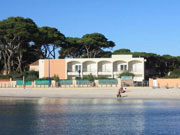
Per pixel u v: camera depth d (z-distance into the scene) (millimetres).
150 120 23703
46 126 21453
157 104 35719
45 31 86500
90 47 99000
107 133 19031
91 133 19062
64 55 106438
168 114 26922
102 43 96250
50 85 66562
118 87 59094
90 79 66125
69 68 79062
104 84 65125
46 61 78750
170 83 63688
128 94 48281
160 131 19547
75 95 49625
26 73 79250
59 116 26141
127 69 77312
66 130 19969
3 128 20828
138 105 34719
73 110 30266
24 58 94750
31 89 58625
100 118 24891
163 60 112438
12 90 57781
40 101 41125
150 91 49656
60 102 39312
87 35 98938
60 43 91688
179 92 48281
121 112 28547
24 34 73438
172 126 21172
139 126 21234
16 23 75438
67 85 66750
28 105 35531
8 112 29062
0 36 74500
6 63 89500
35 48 92812
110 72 77250
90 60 77938
